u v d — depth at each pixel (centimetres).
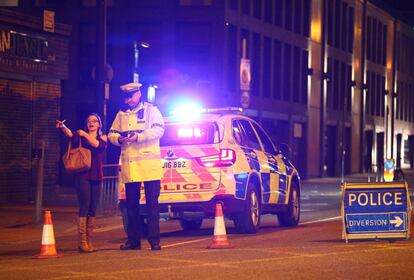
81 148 2289
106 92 4103
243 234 2795
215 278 1762
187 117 2791
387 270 1856
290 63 8081
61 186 6419
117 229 3247
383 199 2423
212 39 6612
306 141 8500
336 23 9488
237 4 6888
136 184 2320
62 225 3244
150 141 2302
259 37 7381
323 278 1752
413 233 2658
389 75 11969
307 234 2755
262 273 1820
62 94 6594
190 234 2959
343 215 2433
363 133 10450
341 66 9619
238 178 2745
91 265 1992
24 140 4528
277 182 3047
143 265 1973
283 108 7938
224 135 2755
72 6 6556
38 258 2153
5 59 4353
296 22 8288
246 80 5506
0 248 2545
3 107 4384
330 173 9394
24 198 4538
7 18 4325
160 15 6612
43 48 4609
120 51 6612
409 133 13112
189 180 2728
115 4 6638
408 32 12938
